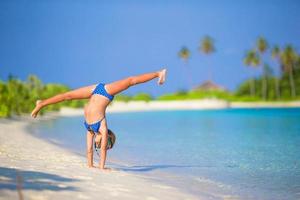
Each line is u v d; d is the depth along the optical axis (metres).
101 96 9.89
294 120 39.09
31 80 55.44
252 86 109.69
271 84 111.81
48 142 18.02
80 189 7.16
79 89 10.11
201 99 93.81
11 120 33.28
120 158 13.55
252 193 8.59
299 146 17.30
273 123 34.53
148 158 13.65
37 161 10.77
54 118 44.62
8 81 42.69
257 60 106.44
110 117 51.84
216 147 16.98
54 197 6.39
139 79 9.84
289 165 12.17
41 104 9.96
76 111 64.31
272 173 10.89
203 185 9.27
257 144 18.20
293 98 104.50
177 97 100.69
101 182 8.14
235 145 17.80
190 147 17.05
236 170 11.32
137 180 9.14
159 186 8.73
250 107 93.19
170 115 56.97
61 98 10.05
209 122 37.56
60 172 8.78
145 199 7.14
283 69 108.81
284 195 8.45
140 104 85.56
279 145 17.73
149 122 38.88
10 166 9.05
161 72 9.84
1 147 13.95
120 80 9.98
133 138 21.41
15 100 38.53
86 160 12.37
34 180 7.40
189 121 39.88
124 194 7.29
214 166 12.01
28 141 17.50
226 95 109.25
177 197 7.74
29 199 6.11
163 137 21.95
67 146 16.83
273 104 96.75
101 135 9.97
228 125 32.59
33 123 33.44
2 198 5.93
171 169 11.42
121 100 87.88
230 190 8.82
